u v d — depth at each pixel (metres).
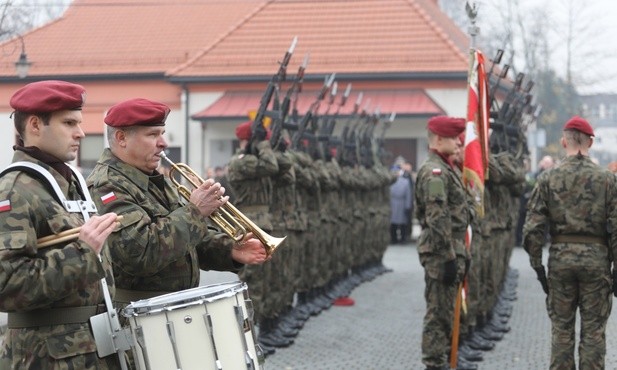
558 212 10.24
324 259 17.14
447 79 35.28
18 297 5.60
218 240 7.37
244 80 36.00
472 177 12.21
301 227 14.47
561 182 10.24
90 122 36.56
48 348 5.82
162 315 5.99
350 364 12.49
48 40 38.00
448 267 10.91
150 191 7.09
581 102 66.19
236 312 6.23
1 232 5.68
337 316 16.42
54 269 5.63
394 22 36.97
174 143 36.62
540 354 13.27
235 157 13.41
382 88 35.78
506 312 16.06
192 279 7.20
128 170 7.05
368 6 37.72
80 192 6.24
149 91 36.81
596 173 10.14
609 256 10.19
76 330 5.90
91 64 37.06
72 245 5.72
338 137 20.16
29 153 6.02
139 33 39.03
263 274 13.52
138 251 6.60
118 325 6.06
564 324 10.30
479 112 12.47
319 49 36.41
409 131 35.44
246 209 13.41
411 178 31.69
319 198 16.64
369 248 21.72
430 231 10.98
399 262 25.50
